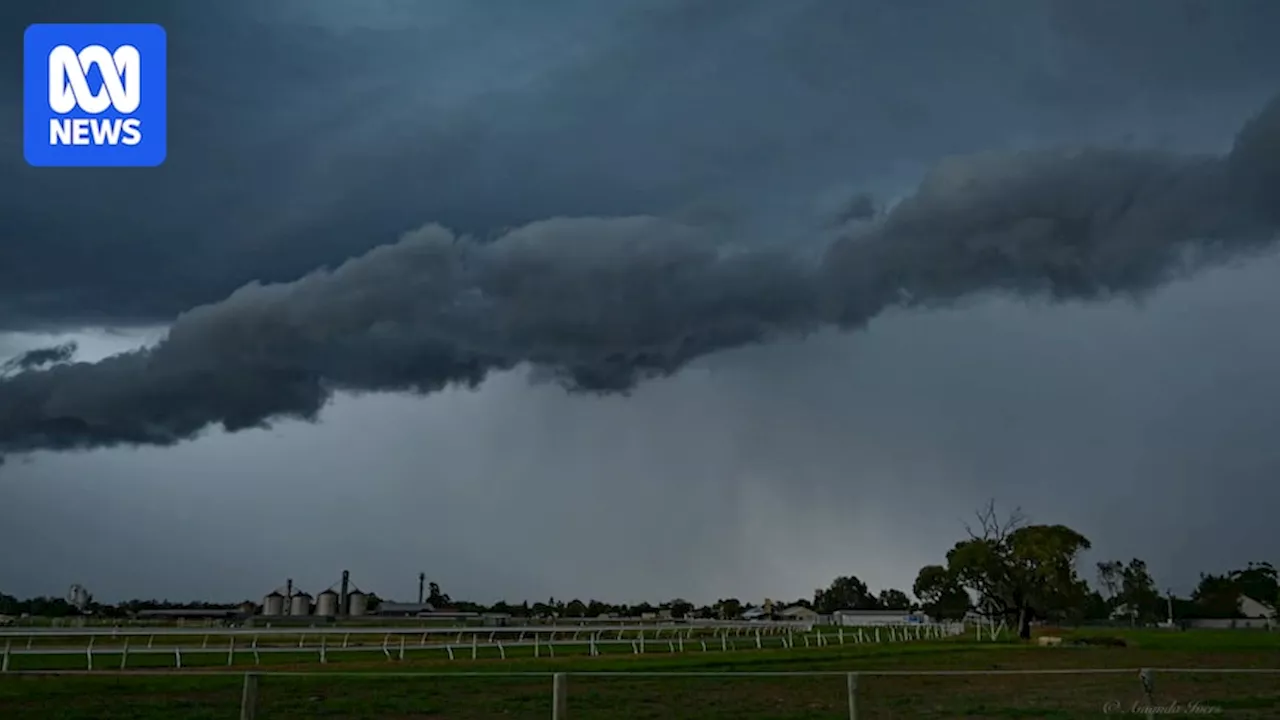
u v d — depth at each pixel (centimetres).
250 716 1622
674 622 9469
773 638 7669
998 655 5681
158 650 3781
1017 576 9181
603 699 2725
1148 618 18625
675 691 2992
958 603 13838
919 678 3572
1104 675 3794
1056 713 2300
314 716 2283
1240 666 4575
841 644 7012
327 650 4628
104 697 2670
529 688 3056
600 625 8731
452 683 3189
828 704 2606
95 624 8556
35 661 4094
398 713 2358
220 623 9350
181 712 2323
